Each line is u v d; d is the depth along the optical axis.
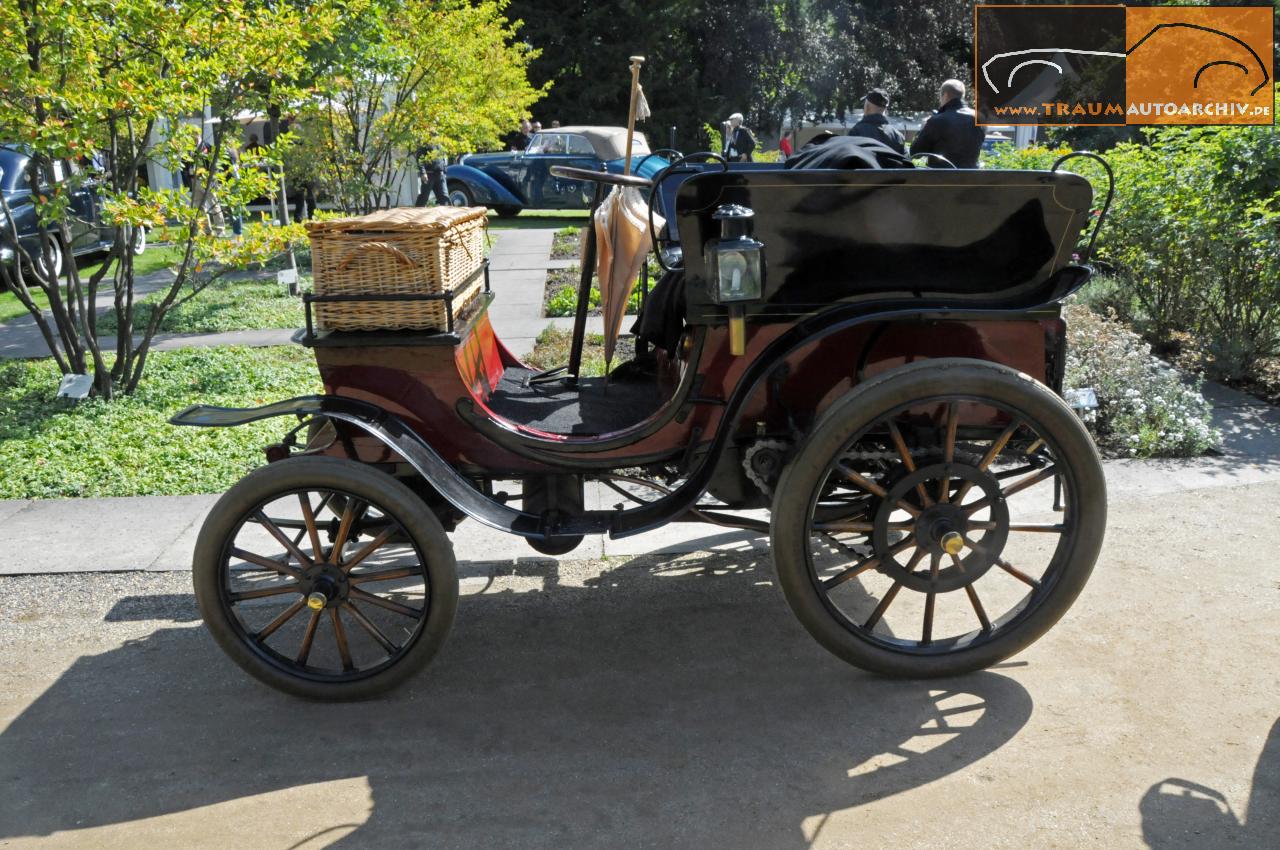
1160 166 7.49
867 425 3.07
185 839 2.68
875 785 2.83
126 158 6.62
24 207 10.31
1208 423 5.67
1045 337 3.46
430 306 3.12
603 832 2.67
